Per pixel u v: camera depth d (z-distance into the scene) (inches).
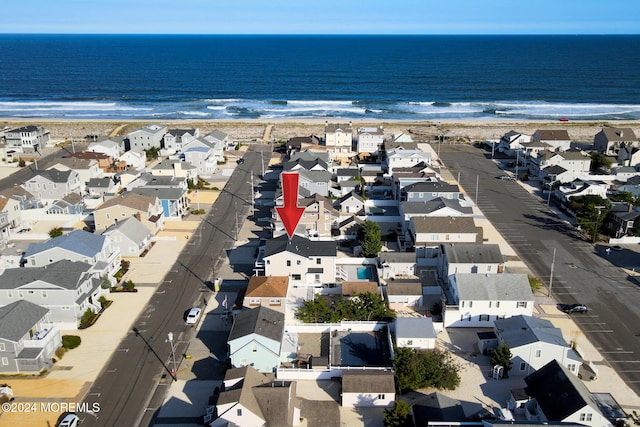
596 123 7062.0
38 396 2027.6
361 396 1968.5
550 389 1888.5
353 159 5398.6
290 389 1900.8
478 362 2241.6
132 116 7755.9
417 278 2942.9
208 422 1857.8
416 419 1804.9
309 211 3361.2
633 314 2610.7
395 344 2304.4
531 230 3646.7
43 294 2421.3
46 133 5930.1
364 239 3238.2
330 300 2731.3
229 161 5339.6
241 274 3006.9
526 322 2266.2
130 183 4158.5
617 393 2042.3
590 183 4153.5
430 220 3245.6
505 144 5703.7
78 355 2281.0
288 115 7810.0
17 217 3612.2
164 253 3267.7
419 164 4515.3
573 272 3038.9
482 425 1715.1
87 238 2898.6
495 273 2635.3
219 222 3772.1
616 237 3491.6
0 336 2110.0
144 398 2028.8
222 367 2190.0
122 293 2790.4
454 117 7716.5
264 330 2181.3
